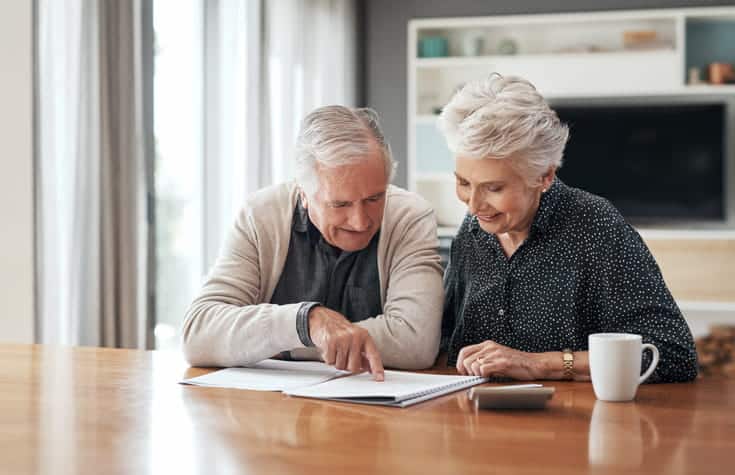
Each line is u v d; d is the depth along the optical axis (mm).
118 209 3254
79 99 3070
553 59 5945
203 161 4039
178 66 3910
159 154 3805
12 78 2738
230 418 1211
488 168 1495
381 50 6246
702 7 5824
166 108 3840
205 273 4047
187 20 3955
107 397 1354
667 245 5820
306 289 1861
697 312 5906
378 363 1493
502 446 1060
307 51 5258
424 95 6277
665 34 5973
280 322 1578
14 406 1289
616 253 1632
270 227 1871
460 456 1013
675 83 5824
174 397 1354
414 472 949
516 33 6121
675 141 6086
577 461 993
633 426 1167
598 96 5891
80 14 3068
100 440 1096
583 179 6219
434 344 1699
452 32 6215
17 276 2781
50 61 2924
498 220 1562
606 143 6168
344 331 1519
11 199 2754
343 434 1118
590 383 1485
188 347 1662
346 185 1582
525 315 1706
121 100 3250
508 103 1471
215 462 995
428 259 1809
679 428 1156
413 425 1169
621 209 6180
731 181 6035
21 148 2773
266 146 4535
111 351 1816
